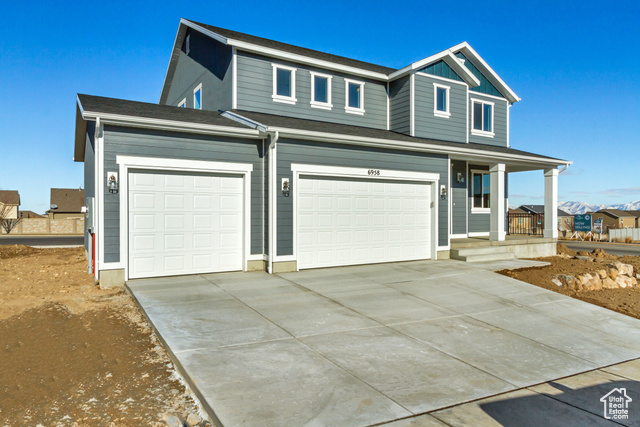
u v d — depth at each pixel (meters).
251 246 10.43
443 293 8.97
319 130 10.68
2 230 36.00
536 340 6.57
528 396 4.68
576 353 6.14
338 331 6.45
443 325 6.99
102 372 4.96
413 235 12.74
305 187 10.86
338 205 11.39
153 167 9.16
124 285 8.93
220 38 12.66
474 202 16.98
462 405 4.38
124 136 8.86
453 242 14.07
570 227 45.50
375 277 10.22
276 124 10.45
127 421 3.90
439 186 13.07
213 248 10.10
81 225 38.47
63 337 5.99
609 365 5.77
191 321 6.55
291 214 10.49
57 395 4.40
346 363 5.28
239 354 5.38
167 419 3.93
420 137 14.45
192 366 4.93
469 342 6.30
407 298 8.48
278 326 6.54
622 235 34.62
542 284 10.17
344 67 14.09
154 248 9.40
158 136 9.20
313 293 8.57
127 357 5.40
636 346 6.60
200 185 9.91
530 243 14.91
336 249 11.39
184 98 16.75
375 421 3.95
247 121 10.48
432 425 3.96
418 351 5.82
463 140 15.59
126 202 8.92
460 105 15.53
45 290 8.55
